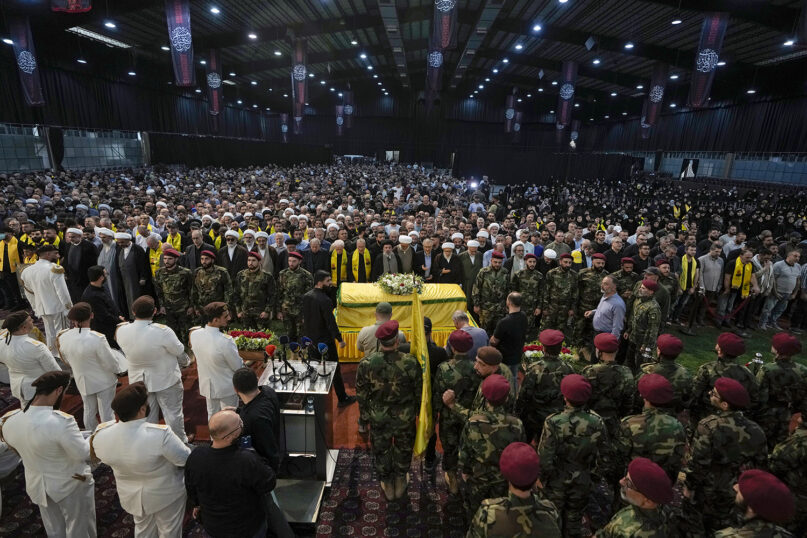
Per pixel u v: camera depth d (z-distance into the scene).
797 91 25.45
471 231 10.26
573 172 44.34
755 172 29.48
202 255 6.54
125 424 3.00
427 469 4.56
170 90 29.67
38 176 17.77
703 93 15.47
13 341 4.23
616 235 8.98
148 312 4.32
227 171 31.95
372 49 30.31
